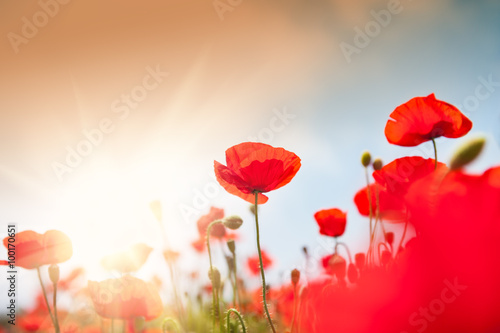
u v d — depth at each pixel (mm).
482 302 557
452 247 576
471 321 562
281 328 1347
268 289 1446
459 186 596
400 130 1244
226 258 1417
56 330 1277
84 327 1658
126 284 1297
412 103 1235
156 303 1297
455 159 786
